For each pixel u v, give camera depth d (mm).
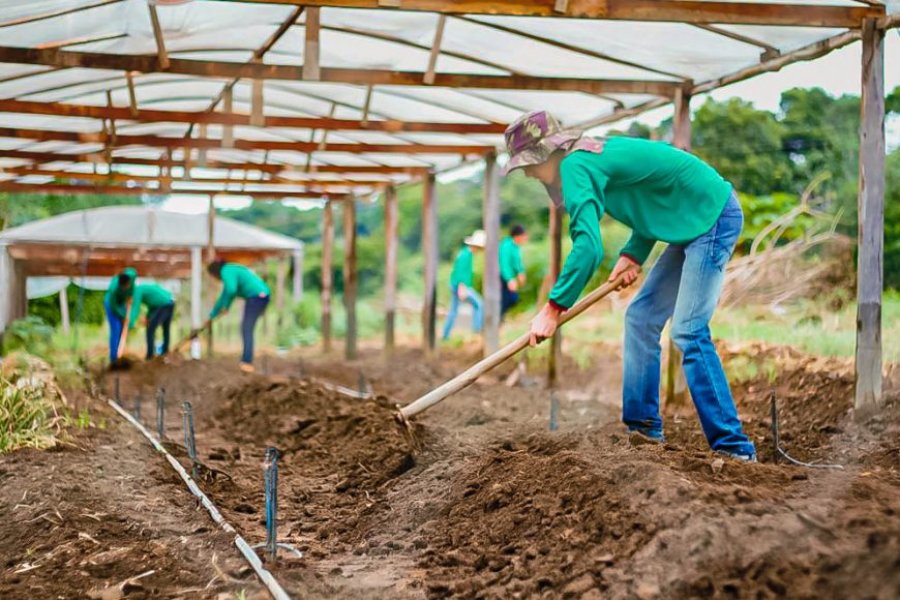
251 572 3613
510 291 13391
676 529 3100
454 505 4180
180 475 5137
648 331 4887
